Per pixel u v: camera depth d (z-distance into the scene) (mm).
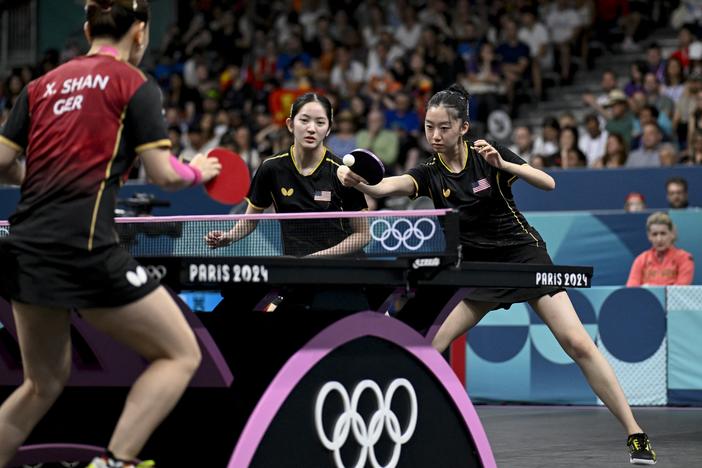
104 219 7059
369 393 8516
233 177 7645
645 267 19359
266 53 36750
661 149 25172
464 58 32562
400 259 8359
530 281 9500
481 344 19328
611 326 18703
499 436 14555
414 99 31469
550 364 18844
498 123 30422
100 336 8102
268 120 30953
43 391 7625
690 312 18281
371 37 36375
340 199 11469
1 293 7441
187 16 42938
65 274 6953
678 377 18375
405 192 10812
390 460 8617
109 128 7137
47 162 7137
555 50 33625
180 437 8484
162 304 7160
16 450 7773
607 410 17906
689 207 22547
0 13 46500
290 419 7922
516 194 23719
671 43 33219
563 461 12203
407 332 8875
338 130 30016
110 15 7500
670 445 13516
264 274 7562
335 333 8172
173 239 9562
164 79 38688
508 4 34156
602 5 34000
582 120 31688
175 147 31469
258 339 8430
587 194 23250
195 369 7336
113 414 8805
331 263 7922
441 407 9141
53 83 7363
